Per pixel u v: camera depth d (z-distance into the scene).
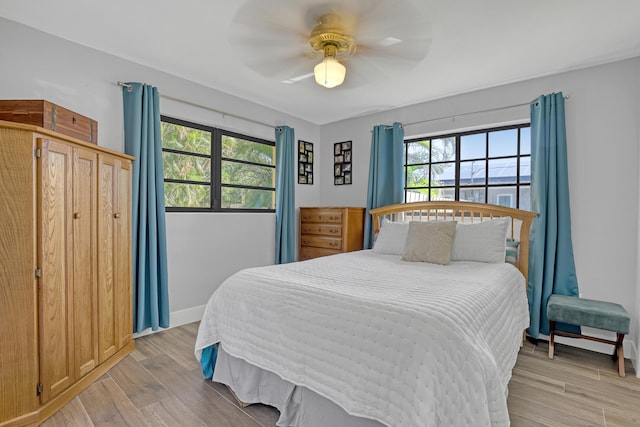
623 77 2.47
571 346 2.61
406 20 1.59
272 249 3.88
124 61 2.58
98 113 2.44
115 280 2.23
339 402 1.31
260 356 1.64
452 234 2.59
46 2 1.86
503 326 1.62
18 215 1.55
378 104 3.60
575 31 2.09
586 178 2.59
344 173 4.21
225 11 1.94
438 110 3.40
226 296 1.89
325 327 1.42
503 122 3.01
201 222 3.17
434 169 3.56
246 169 3.66
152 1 1.85
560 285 2.62
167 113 2.85
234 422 1.62
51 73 2.21
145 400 1.80
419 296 1.47
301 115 4.04
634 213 2.42
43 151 1.62
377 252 3.06
